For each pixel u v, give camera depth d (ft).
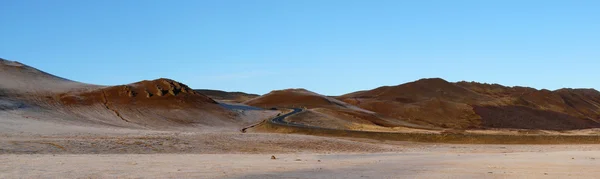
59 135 181.57
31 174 69.31
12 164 82.53
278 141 179.83
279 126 321.11
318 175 75.25
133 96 431.84
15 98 385.91
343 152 161.79
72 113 367.66
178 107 421.59
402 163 101.60
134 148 140.15
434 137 254.27
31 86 441.27
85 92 438.40
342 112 545.03
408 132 287.89
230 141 170.91
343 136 275.18
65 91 435.94
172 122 374.02
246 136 190.08
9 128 212.23
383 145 202.59
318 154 141.08
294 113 477.77
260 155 130.82
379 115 638.94
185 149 146.30
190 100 444.96
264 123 356.79
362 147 181.27
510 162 105.81
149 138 165.07
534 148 207.82
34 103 381.40
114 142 147.43
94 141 147.64
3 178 64.80
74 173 71.61
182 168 82.48
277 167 87.81
